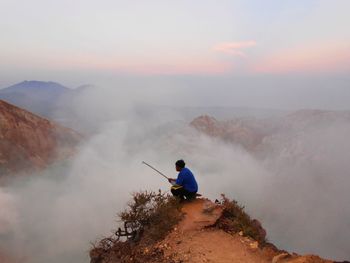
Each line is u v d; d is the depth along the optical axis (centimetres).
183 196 1049
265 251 802
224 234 882
